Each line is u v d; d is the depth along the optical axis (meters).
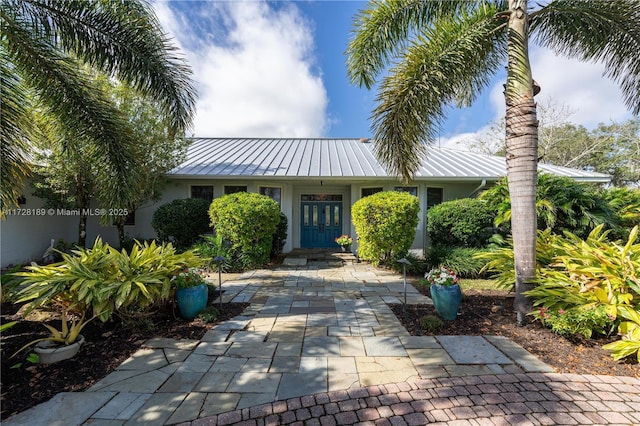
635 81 4.26
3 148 3.54
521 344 3.22
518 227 3.92
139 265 3.73
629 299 3.24
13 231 7.89
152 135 7.62
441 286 3.95
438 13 4.61
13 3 3.40
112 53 4.01
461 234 7.32
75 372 2.68
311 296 5.28
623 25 3.96
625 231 6.09
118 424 2.04
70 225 9.93
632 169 19.58
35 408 2.18
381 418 2.09
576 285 3.60
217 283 6.21
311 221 11.28
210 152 11.62
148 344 3.26
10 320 3.79
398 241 7.51
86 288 3.10
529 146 3.82
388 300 5.02
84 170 6.88
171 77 4.40
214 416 2.12
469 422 2.04
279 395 2.36
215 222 7.71
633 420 2.06
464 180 9.16
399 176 5.50
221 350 3.14
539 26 4.49
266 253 8.15
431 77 4.25
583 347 3.13
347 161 10.54
